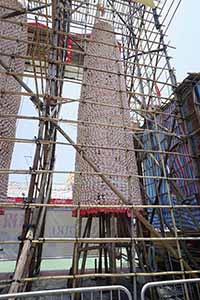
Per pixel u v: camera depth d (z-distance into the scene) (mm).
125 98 8070
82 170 6902
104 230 8008
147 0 9008
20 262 4168
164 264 8453
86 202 6426
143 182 10891
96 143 7066
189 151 8125
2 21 7430
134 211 5844
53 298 6082
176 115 8539
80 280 7094
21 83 6695
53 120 6105
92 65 8383
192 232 7688
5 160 6527
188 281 4121
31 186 5680
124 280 8203
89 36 10148
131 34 10781
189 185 8289
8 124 6840
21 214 11422
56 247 11266
